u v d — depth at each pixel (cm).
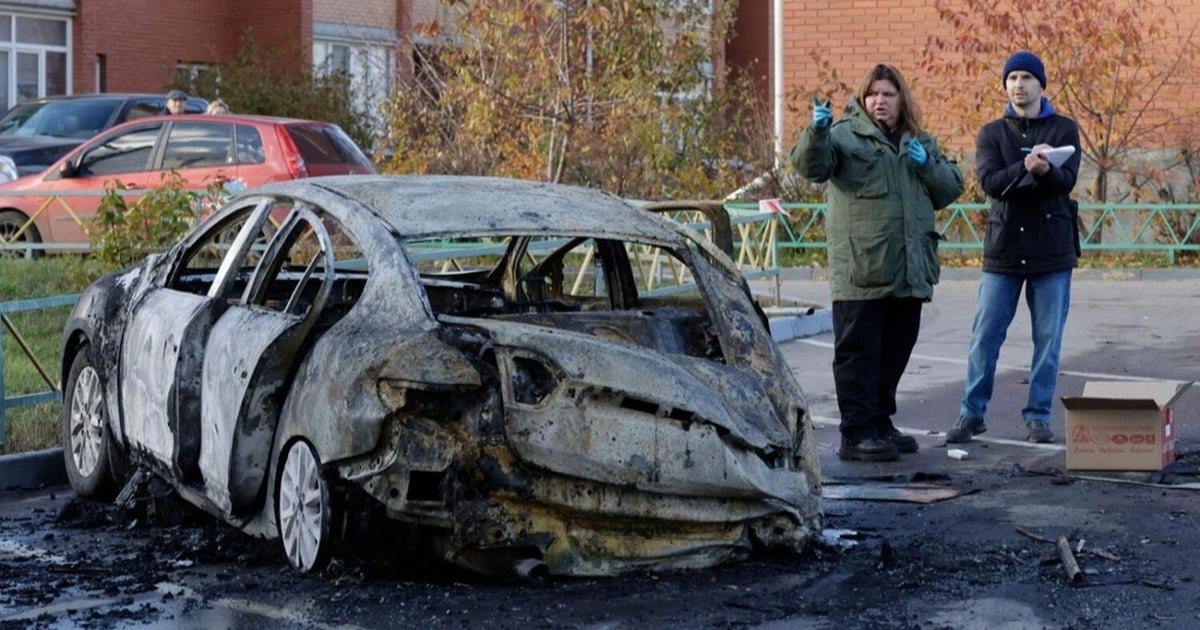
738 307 832
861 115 1063
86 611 729
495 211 816
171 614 722
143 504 938
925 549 827
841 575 773
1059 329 1124
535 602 725
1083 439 1028
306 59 3597
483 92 2178
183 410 863
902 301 1078
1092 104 2380
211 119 2072
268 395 798
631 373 742
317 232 826
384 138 2483
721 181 2342
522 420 724
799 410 812
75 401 1004
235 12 3703
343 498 754
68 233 2095
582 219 827
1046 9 2381
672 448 744
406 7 3844
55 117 2608
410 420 729
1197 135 2367
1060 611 708
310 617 710
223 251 1659
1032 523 888
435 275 1031
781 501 782
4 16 3272
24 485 1056
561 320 810
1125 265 2312
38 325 1520
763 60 4562
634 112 2194
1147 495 957
